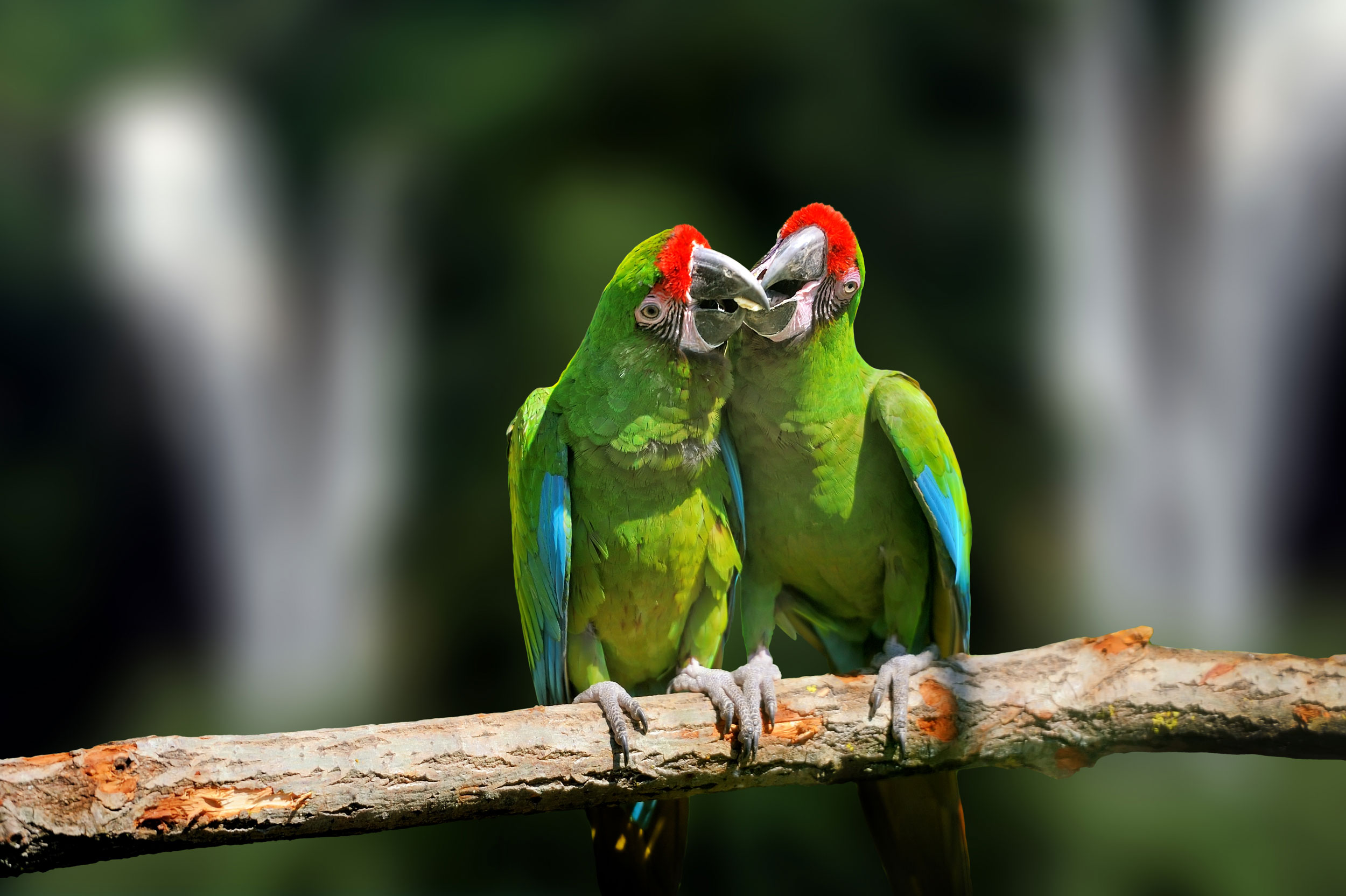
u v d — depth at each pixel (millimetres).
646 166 12773
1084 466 13164
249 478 15250
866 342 12422
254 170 14977
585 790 4738
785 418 5992
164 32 15266
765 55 12867
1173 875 10719
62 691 15266
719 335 5738
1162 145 14820
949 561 6086
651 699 4969
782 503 6141
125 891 11102
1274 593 15695
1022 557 12617
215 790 4172
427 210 13664
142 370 15602
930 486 6016
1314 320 15578
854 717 5004
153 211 15133
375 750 4398
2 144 14938
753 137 12844
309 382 14961
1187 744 4945
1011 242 13430
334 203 14516
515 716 4691
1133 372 14445
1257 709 4828
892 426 5992
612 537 5781
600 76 13086
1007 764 5086
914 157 13109
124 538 15578
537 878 11328
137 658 15367
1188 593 14867
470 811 4559
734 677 5207
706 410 5750
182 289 15250
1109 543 13531
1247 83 14977
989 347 13023
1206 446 14891
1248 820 11148
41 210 15180
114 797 4059
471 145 13406
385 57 14289
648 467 5695
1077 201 14094
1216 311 15156
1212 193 15031
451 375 13023
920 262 13047
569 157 13109
